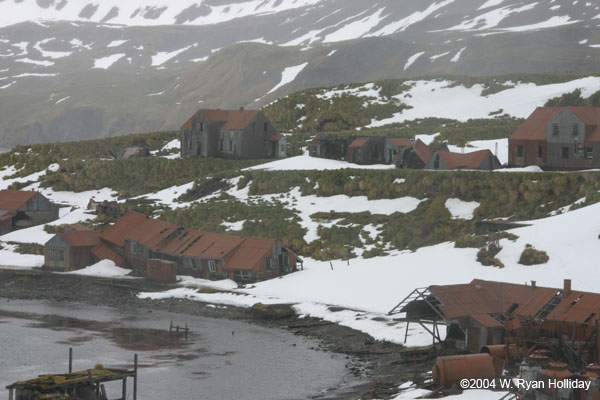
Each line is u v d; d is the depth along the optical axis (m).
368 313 82.19
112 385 62.41
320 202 130.62
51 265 118.56
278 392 59.91
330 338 76.06
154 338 79.06
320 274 99.56
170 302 96.31
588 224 88.81
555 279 79.25
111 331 82.38
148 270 110.12
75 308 94.75
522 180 112.19
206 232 113.56
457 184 117.25
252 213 128.75
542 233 90.25
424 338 71.12
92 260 119.75
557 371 47.94
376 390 56.72
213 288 100.75
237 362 69.12
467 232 104.50
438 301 65.06
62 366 68.31
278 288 96.75
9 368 67.62
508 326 59.56
